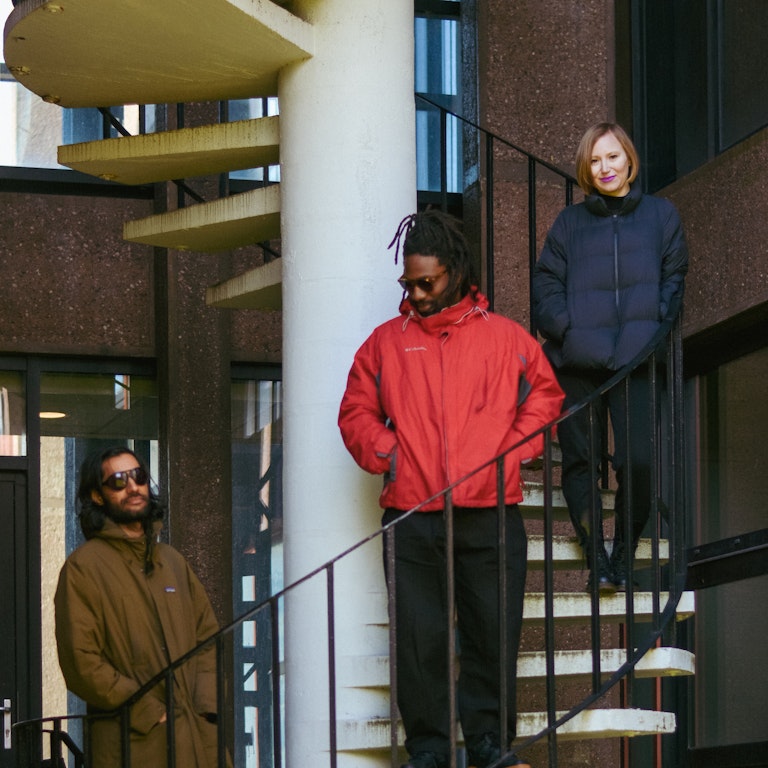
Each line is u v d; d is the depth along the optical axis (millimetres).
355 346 10211
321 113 10422
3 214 14008
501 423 8875
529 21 14781
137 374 14203
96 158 11195
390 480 8859
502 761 8547
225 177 13125
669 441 9984
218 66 10656
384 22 10570
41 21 9945
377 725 9508
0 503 13805
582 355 9945
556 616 9680
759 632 12930
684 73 14242
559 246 10234
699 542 13805
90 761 9008
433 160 14914
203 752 9156
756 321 13164
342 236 10305
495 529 8812
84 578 8992
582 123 14727
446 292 9008
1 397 13961
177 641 9156
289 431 10336
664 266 10148
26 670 13617
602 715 9289
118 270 14172
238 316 14312
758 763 12844
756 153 12891
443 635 8844
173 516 13781
